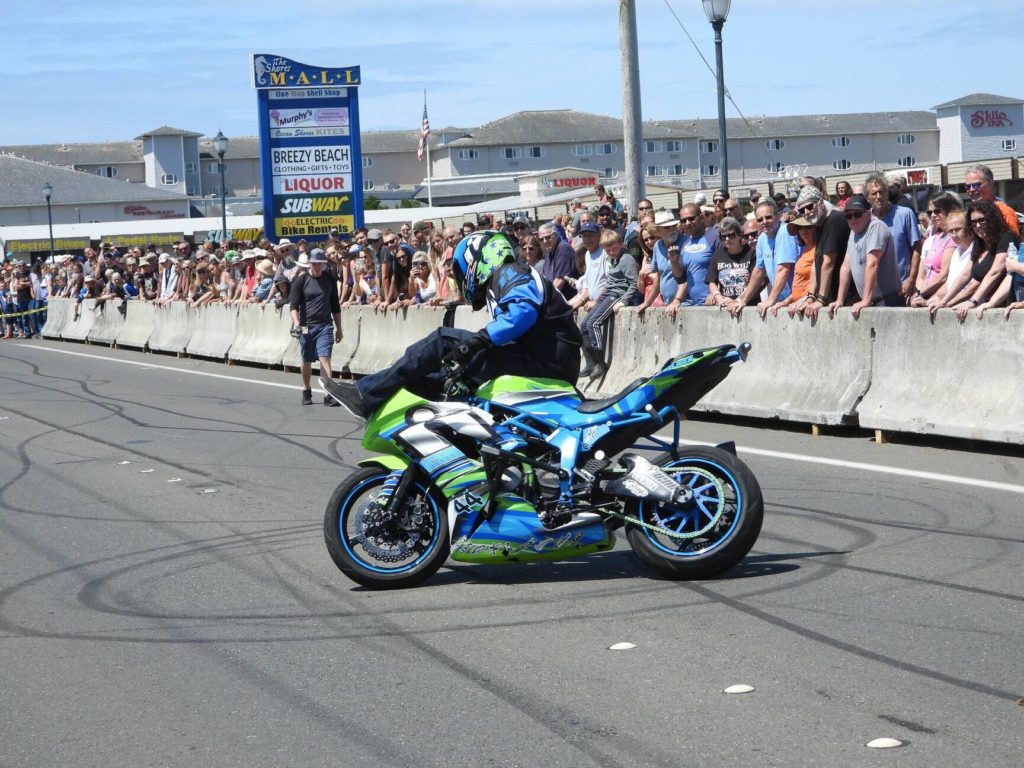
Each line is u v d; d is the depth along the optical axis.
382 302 18.16
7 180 112.88
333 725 4.80
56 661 5.78
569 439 6.49
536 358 6.66
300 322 14.80
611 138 121.50
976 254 9.82
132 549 7.96
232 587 6.91
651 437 6.59
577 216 16.16
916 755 4.18
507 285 6.62
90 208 113.69
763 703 4.72
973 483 8.40
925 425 9.73
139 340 25.92
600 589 6.45
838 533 7.30
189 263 24.91
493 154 122.25
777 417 11.05
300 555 7.55
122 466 11.19
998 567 6.39
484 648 5.62
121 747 4.71
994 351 9.45
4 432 13.87
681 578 6.49
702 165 116.25
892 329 10.23
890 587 6.15
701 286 12.52
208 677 5.45
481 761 4.37
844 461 9.46
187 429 13.35
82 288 31.70
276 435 12.55
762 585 6.32
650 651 5.42
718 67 17.59
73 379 19.83
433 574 6.91
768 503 8.20
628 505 6.49
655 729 4.54
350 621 6.18
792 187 18.50
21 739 4.83
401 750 4.52
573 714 4.75
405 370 6.67
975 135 111.62
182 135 129.88
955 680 4.85
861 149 115.31
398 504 6.65
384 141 131.50
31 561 7.79
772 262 11.56
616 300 13.22
